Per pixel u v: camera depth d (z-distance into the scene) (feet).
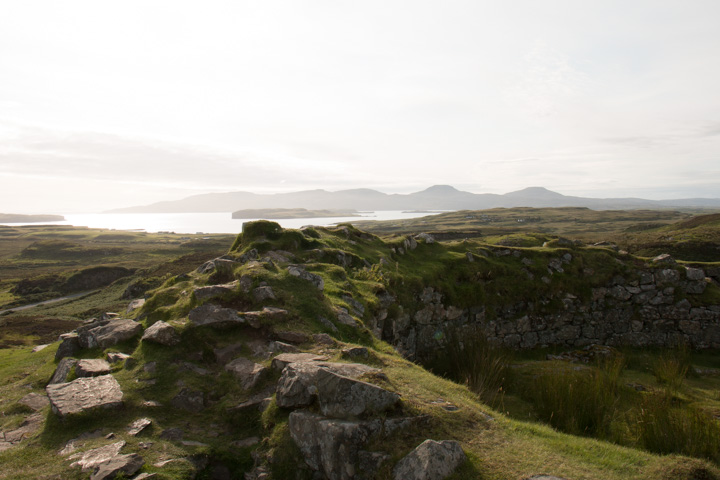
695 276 80.84
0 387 39.29
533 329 77.66
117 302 178.40
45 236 583.17
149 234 628.69
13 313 181.88
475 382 47.88
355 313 50.21
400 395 27.35
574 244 92.99
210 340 38.63
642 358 70.69
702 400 48.39
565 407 37.91
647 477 22.15
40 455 25.49
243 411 30.35
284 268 52.85
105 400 30.19
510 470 22.24
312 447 24.26
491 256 85.35
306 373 28.45
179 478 23.80
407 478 20.85
